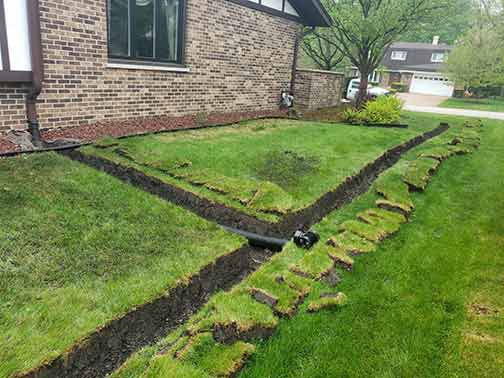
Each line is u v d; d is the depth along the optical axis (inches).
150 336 90.1
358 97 490.6
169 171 173.0
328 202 172.4
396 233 148.2
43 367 69.0
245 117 349.1
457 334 94.6
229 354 79.6
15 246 104.6
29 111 203.9
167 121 279.6
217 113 338.6
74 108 227.9
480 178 231.6
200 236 123.0
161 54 281.6
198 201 153.7
